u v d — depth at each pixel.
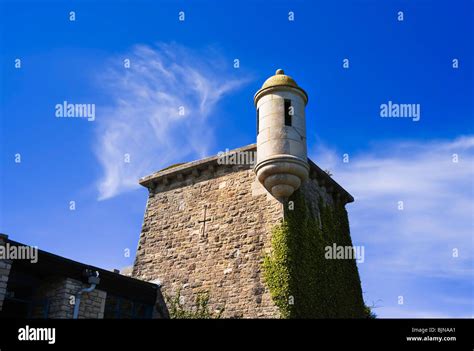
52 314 14.61
